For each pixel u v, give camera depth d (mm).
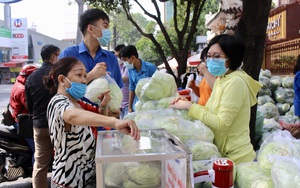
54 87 2115
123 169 1567
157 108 2543
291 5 7898
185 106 2256
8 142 3781
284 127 4418
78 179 1866
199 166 1776
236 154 2094
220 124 2010
